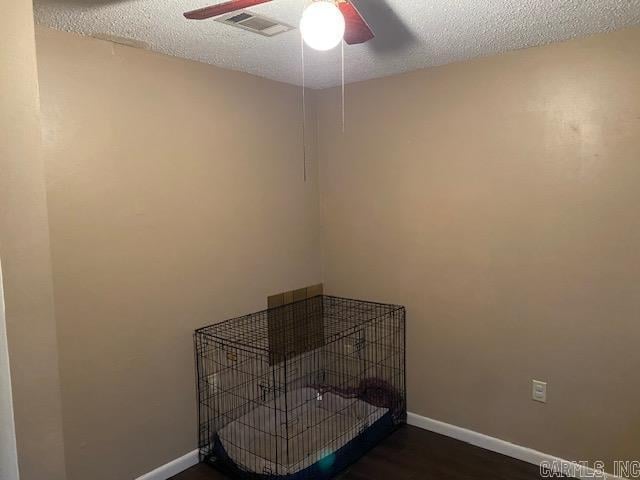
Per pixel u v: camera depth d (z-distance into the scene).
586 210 2.43
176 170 2.58
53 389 1.22
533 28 2.21
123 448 2.41
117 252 2.35
